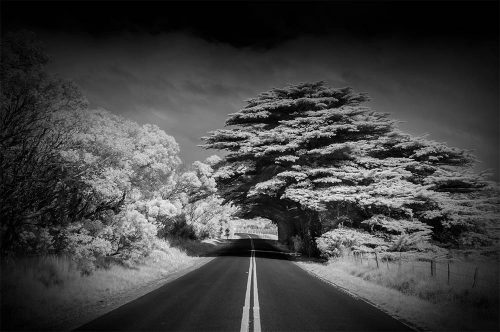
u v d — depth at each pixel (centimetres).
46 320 756
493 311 965
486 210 2669
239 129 3478
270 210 5300
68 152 1162
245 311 902
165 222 2575
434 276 1460
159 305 949
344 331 757
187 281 1424
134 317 814
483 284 1267
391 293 1235
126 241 1603
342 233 2523
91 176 1355
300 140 2998
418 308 989
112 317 811
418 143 3172
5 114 1090
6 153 1075
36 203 1173
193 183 2567
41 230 1155
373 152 3334
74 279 1105
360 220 2878
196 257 2716
